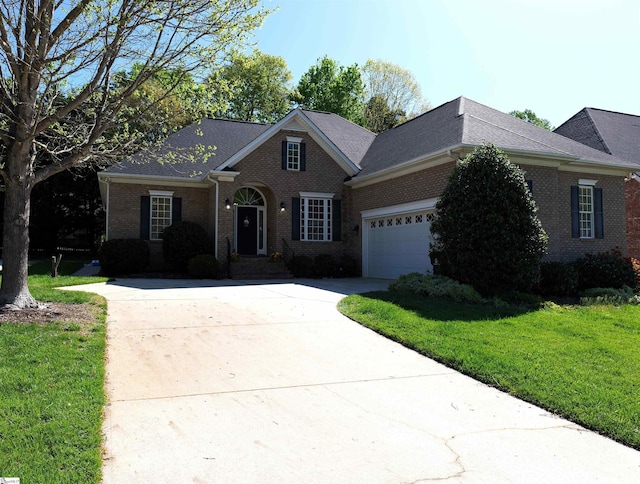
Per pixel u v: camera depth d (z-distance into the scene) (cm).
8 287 800
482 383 575
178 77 895
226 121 2380
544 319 906
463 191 1157
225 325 826
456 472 359
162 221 2000
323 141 1989
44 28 764
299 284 1506
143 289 1259
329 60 4134
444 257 1214
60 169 868
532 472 363
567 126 2194
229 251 1758
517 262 1111
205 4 795
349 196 2038
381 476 350
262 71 3612
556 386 539
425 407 495
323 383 561
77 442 365
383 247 1820
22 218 816
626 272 1431
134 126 1164
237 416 456
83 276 1672
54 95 902
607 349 691
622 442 420
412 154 1600
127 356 629
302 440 408
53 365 535
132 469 347
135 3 760
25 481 304
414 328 804
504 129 1577
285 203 1941
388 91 4859
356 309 963
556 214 1503
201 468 353
